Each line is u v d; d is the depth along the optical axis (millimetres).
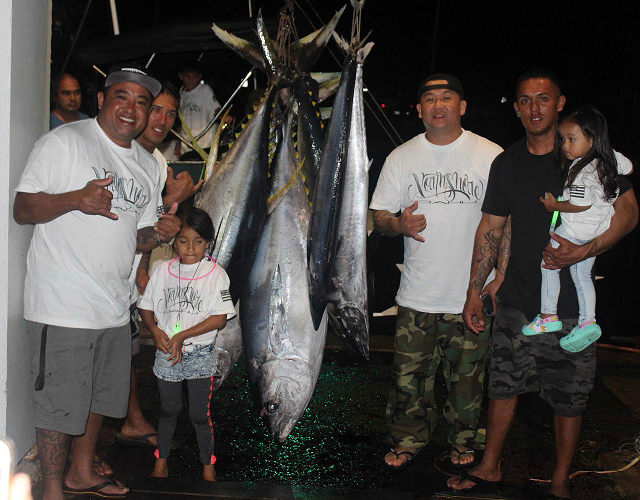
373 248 4082
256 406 3764
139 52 6324
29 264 3078
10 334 3305
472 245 3734
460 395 3809
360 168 3514
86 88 7418
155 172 3395
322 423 4371
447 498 3244
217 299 3430
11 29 3232
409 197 3795
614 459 3898
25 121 3428
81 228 3023
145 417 4367
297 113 3771
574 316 3332
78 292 3025
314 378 3746
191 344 3445
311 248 3564
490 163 3699
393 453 3863
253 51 3717
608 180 3145
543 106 3322
